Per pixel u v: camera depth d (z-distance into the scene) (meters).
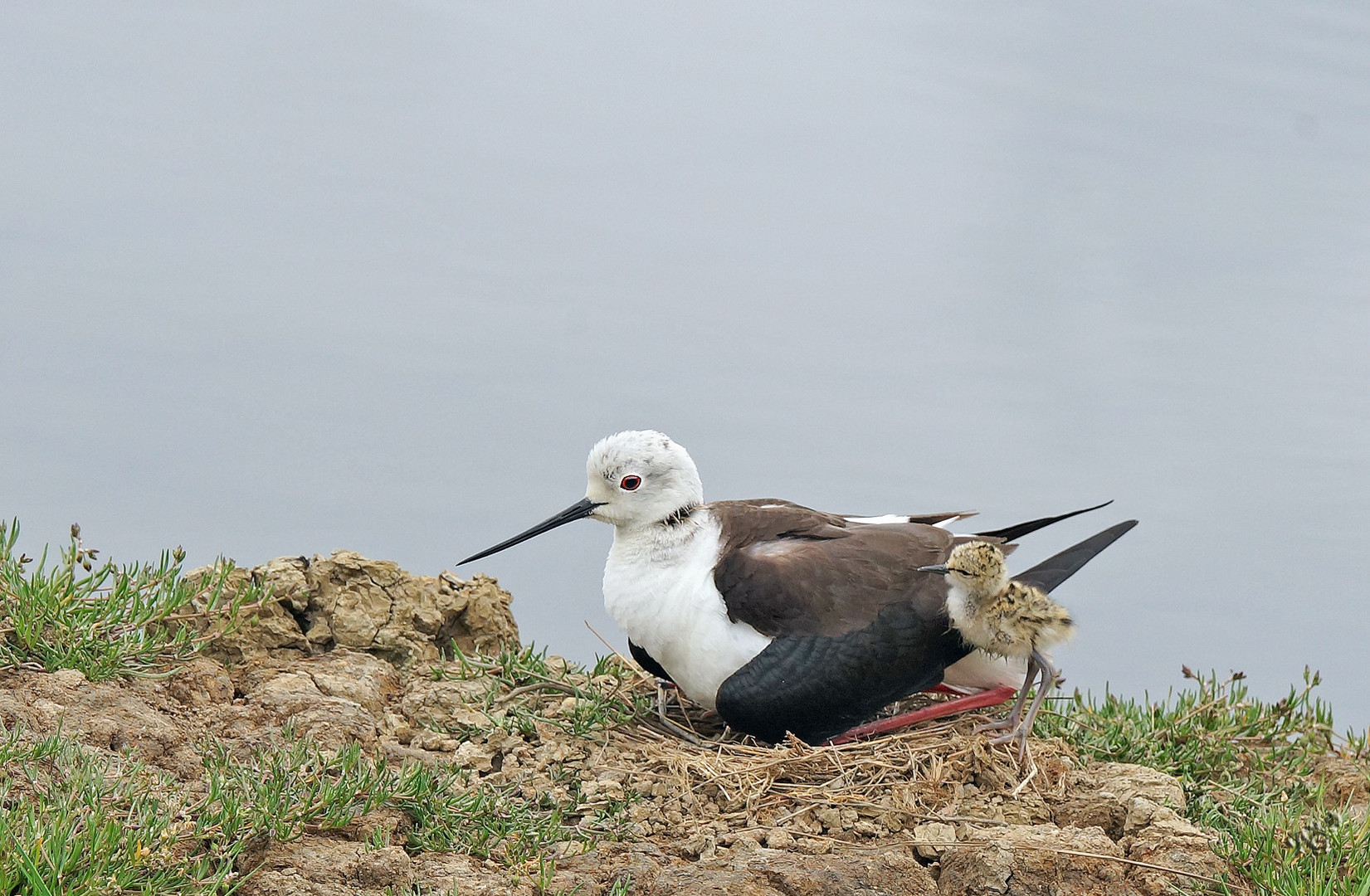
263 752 10.76
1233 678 14.36
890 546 12.95
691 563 13.16
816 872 9.91
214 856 9.41
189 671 11.97
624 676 13.87
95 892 8.69
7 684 11.05
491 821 10.41
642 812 10.84
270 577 13.59
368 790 10.23
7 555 12.30
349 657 13.24
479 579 14.54
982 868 10.20
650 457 13.37
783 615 12.53
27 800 9.54
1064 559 12.84
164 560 12.88
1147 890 10.22
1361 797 12.86
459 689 12.82
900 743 12.24
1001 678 13.38
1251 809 12.06
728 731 13.17
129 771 10.12
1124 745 13.23
